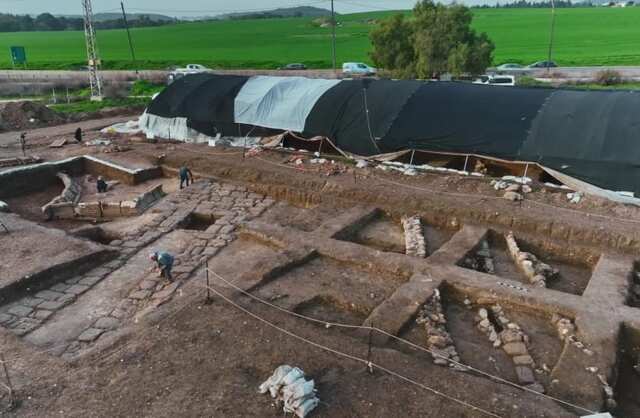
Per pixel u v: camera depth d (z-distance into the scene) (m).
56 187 20.03
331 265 12.68
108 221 16.58
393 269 12.11
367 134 19.48
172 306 10.62
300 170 18.95
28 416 7.52
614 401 8.11
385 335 9.73
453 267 12.06
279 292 11.33
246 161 20.19
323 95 21.77
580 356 8.98
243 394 7.83
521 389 8.09
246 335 9.40
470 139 17.75
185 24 141.12
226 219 16.09
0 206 16.53
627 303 10.72
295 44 76.75
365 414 7.44
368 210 15.81
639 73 40.94
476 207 15.09
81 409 7.63
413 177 17.77
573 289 12.02
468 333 10.25
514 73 43.31
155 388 8.04
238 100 22.95
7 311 11.14
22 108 29.03
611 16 90.44
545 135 16.86
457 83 20.67
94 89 40.09
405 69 36.12
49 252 13.16
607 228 13.52
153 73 53.09
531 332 10.10
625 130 15.95
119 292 11.98
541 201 15.47
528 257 12.85
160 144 23.44
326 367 8.47
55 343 10.09
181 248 14.08
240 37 92.75
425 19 34.34
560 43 62.84
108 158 21.52
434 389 7.97
